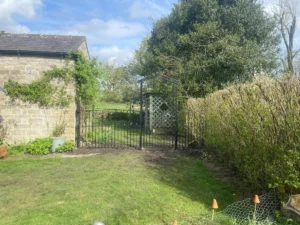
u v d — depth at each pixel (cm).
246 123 432
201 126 825
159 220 368
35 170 631
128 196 456
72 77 929
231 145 522
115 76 2614
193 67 1320
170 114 1316
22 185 518
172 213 391
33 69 909
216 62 1278
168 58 1462
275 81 417
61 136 930
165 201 437
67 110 931
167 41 1527
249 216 359
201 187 510
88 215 383
